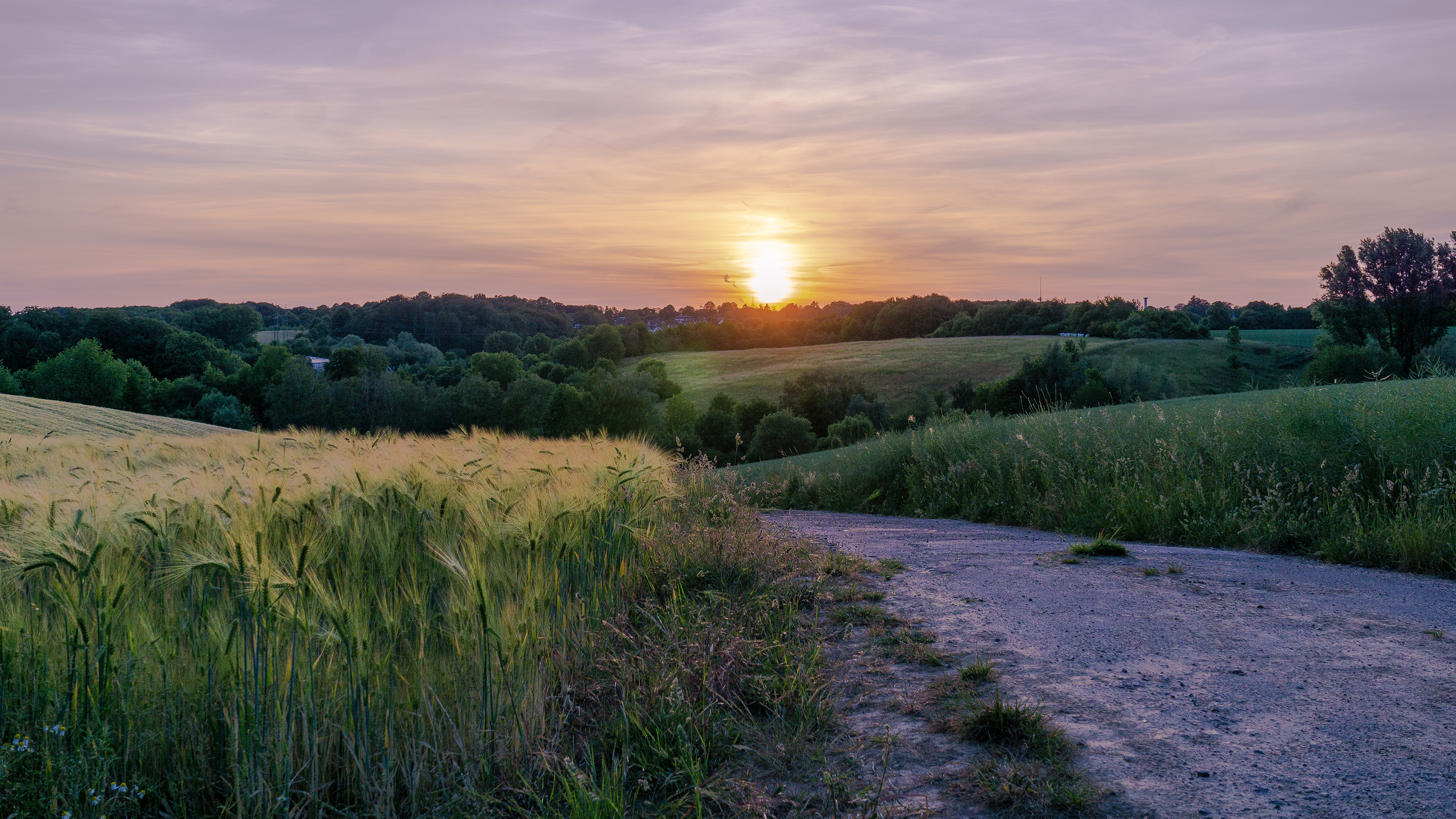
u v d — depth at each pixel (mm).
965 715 3578
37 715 2990
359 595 3455
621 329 138875
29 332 97688
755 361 111125
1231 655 4344
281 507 4559
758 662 4242
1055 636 4812
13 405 35125
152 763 3047
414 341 145875
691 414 78125
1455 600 5328
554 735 3410
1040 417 14242
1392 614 5035
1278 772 2977
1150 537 8422
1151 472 9688
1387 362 53750
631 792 3090
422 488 5359
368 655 3193
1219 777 2957
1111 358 84375
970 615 5320
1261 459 8906
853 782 3068
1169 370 79938
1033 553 7578
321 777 3057
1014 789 2889
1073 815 2729
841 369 90562
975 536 9062
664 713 3504
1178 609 5324
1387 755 3066
